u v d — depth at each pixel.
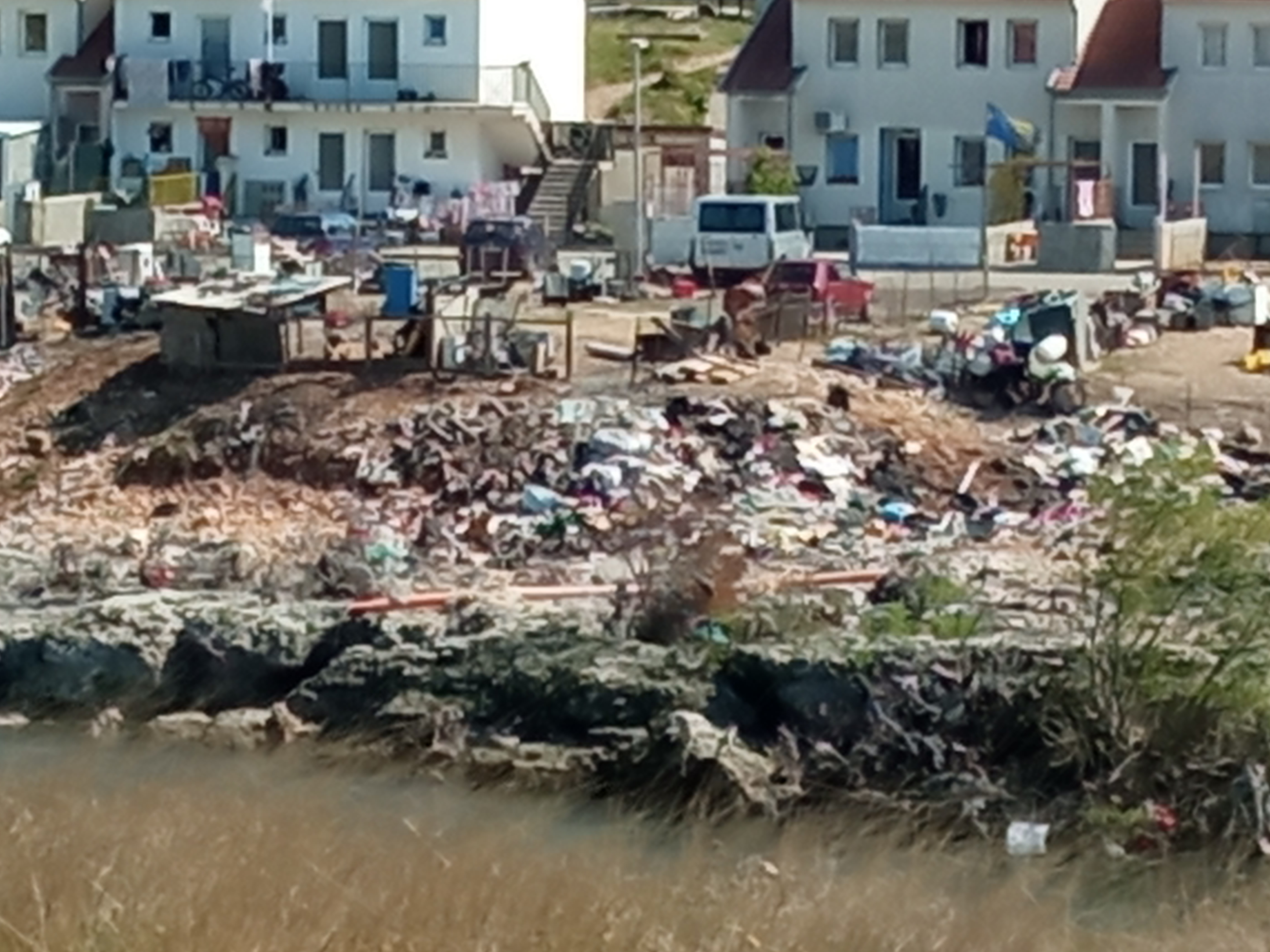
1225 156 106.50
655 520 64.12
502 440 68.50
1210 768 45.69
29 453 72.62
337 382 72.75
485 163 113.75
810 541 62.47
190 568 60.66
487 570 61.19
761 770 46.97
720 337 75.19
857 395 71.19
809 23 109.81
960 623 51.66
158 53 115.62
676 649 51.22
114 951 30.83
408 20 114.00
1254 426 70.81
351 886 33.16
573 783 46.94
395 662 51.84
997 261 96.00
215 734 50.41
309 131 114.00
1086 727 46.97
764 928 32.97
